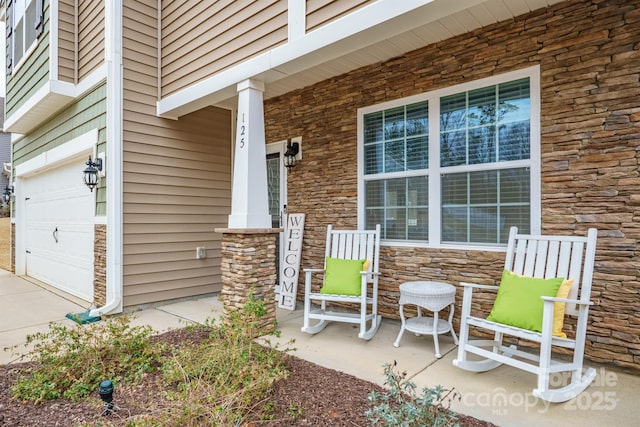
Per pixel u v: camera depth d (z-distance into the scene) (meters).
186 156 5.48
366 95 4.46
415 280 4.03
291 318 4.55
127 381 2.74
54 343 2.96
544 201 3.24
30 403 2.46
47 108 6.12
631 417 2.31
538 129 3.28
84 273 5.56
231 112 6.09
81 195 5.66
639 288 2.82
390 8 2.80
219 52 4.26
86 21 5.45
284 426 2.15
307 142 5.07
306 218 5.07
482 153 3.63
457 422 2.22
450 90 3.81
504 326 2.71
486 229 3.62
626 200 2.87
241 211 3.94
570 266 2.82
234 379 2.53
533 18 3.31
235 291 3.89
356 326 4.21
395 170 4.23
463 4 2.62
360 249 4.22
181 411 2.09
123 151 4.79
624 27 2.88
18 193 8.24
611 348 2.93
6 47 7.89
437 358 3.25
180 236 5.38
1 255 9.45
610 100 2.94
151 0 5.11
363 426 2.15
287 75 3.85
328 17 3.20
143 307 4.94
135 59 4.94
